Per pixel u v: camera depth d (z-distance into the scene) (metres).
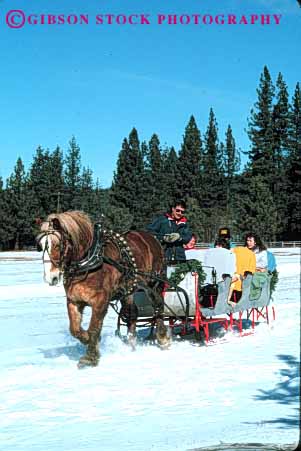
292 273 25.42
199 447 4.65
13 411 6.44
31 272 26.66
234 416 5.96
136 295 10.71
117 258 9.69
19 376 8.13
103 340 11.00
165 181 89.81
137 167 85.25
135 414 6.23
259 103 76.06
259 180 72.81
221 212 81.62
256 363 8.77
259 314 13.24
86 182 84.50
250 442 4.75
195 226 73.75
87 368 8.66
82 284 9.05
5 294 17.86
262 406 6.36
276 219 73.00
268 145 76.12
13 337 11.48
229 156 94.06
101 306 9.12
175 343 10.83
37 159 84.00
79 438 5.33
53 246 8.80
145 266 10.41
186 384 7.54
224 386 7.39
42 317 13.98
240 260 11.95
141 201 84.69
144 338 11.52
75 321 9.16
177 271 10.70
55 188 83.12
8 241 76.50
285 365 8.55
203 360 9.15
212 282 11.60
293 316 13.70
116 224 73.12
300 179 75.31
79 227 9.07
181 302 10.60
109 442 5.11
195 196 88.06
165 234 11.55
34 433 5.59
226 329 11.70
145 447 4.81
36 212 76.75
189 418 5.95
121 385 7.58
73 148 84.25
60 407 6.59
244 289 11.55
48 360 9.29
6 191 75.44
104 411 6.39
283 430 5.23
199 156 88.88
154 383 7.64
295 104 75.56
